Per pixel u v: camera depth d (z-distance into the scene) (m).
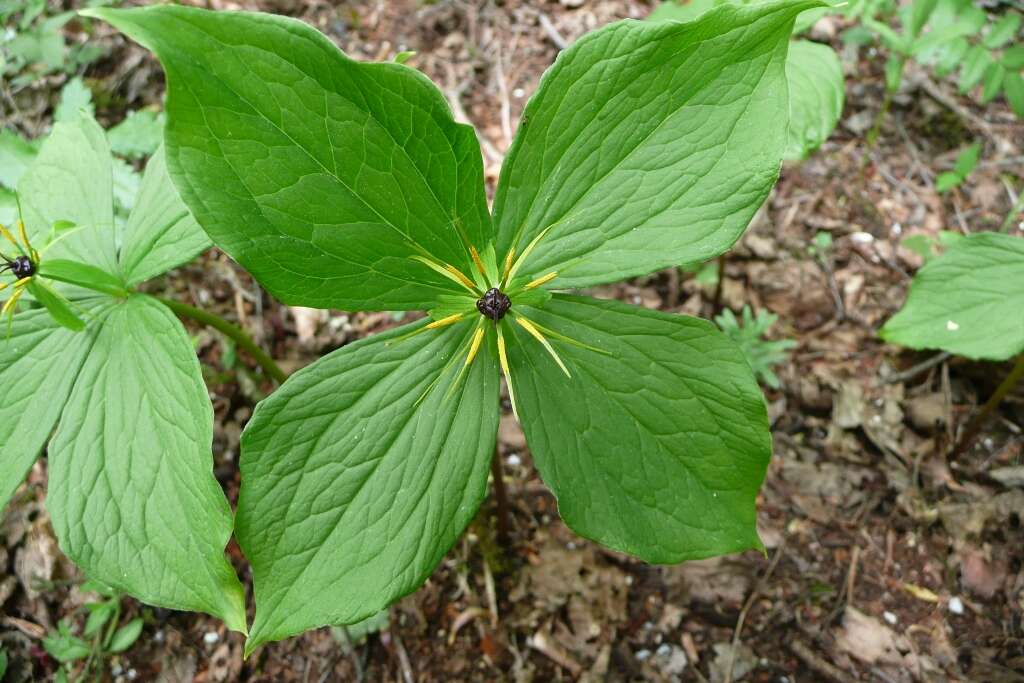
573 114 0.21
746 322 0.35
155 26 0.17
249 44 0.18
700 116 0.21
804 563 0.31
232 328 0.28
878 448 0.34
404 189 0.20
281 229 0.19
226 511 0.20
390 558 0.20
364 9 0.45
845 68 0.44
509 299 0.20
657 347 0.22
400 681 0.29
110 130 0.37
